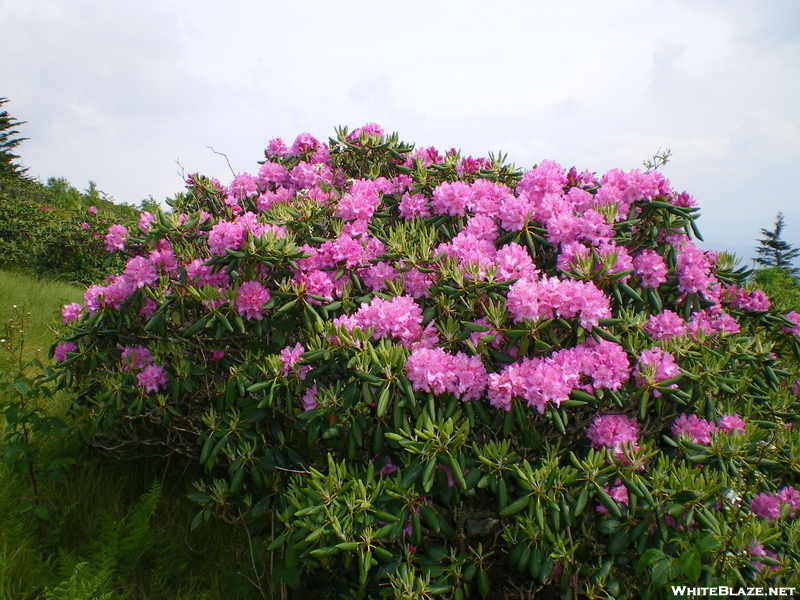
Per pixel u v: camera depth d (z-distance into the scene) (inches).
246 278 128.1
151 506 125.3
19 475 143.5
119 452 152.3
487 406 113.9
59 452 157.8
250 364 127.8
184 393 144.2
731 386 132.3
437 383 104.4
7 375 148.9
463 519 111.5
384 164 186.4
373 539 96.5
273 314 127.9
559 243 131.3
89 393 156.6
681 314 142.9
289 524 111.8
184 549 132.2
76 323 160.4
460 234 131.6
